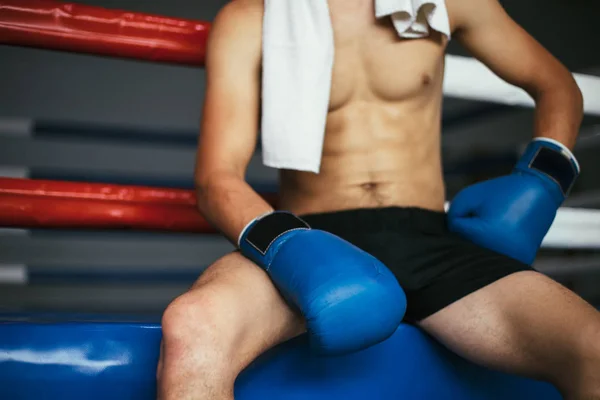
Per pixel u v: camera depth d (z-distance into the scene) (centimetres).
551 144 164
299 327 134
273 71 151
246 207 138
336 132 161
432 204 163
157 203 193
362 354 139
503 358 135
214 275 131
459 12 171
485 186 166
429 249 151
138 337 135
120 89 568
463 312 139
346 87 161
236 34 157
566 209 245
